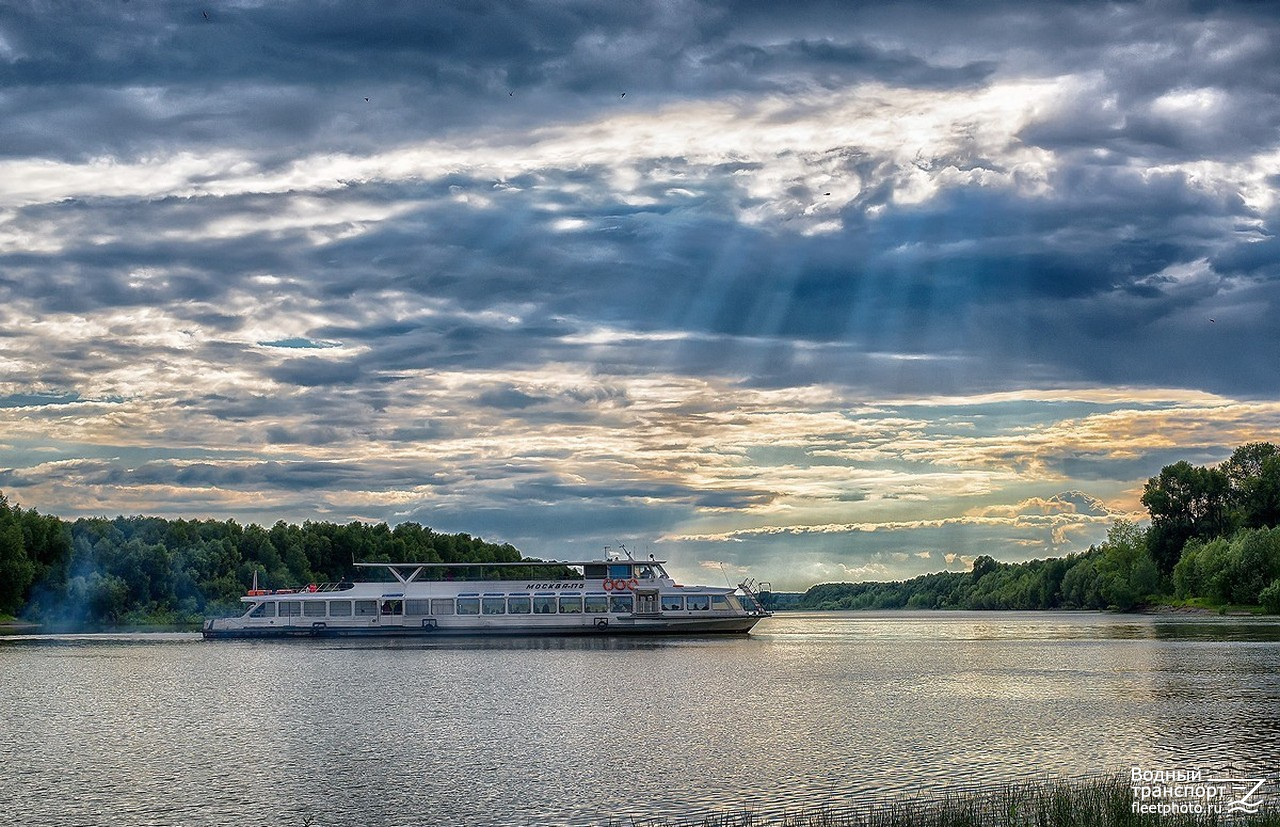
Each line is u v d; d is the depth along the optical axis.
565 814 49.75
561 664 120.88
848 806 50.09
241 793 54.59
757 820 47.78
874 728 71.62
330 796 53.72
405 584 168.25
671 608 166.38
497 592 166.12
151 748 67.19
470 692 93.81
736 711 80.56
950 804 48.50
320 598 166.88
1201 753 61.47
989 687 95.75
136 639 176.88
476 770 59.16
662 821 48.28
